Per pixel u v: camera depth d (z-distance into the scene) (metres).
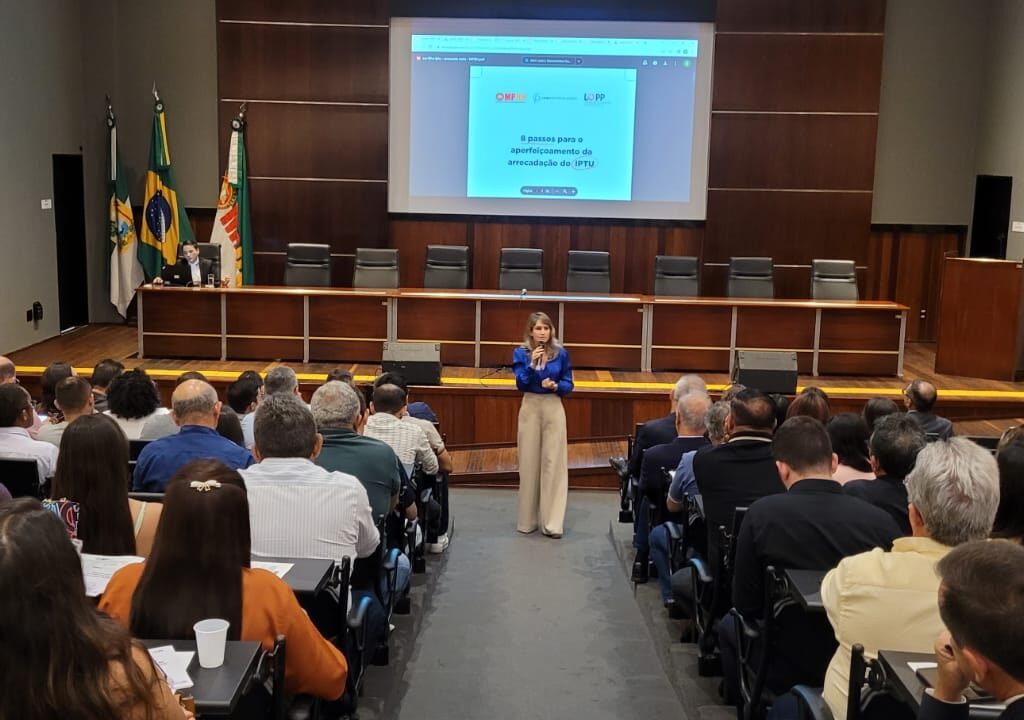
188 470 2.18
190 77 11.10
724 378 8.60
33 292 9.89
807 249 10.97
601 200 10.91
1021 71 10.20
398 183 10.98
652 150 10.83
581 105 10.77
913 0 10.98
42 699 1.26
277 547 2.95
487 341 8.73
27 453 4.03
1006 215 10.49
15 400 4.10
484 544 5.73
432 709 3.63
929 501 2.21
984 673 1.46
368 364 8.84
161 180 10.91
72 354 9.34
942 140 11.20
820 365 8.80
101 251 11.16
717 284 11.02
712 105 10.76
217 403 3.74
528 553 5.57
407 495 4.01
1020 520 2.43
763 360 7.73
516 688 3.83
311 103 10.88
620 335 8.72
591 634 4.39
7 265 9.33
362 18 10.73
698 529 4.02
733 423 3.74
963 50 11.06
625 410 7.92
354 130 10.91
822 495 2.84
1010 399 8.24
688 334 8.71
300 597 2.45
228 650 1.96
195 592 2.12
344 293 8.67
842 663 2.22
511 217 11.03
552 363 5.77
